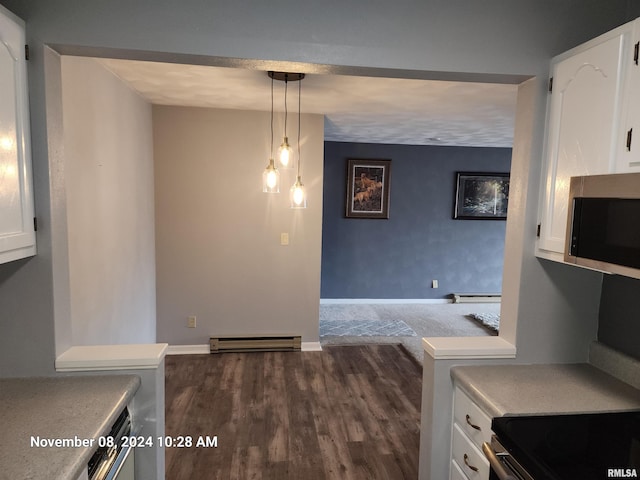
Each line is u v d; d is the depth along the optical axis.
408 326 5.19
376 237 6.25
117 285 2.90
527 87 1.87
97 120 2.52
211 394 3.28
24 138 1.51
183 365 3.84
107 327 2.71
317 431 2.77
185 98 3.52
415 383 3.55
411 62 1.74
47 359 1.69
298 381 3.55
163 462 1.92
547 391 1.68
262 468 2.38
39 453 1.19
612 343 1.91
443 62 1.75
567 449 1.25
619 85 1.41
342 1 1.68
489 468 1.58
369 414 3.01
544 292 1.94
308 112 3.98
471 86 2.99
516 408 1.53
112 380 1.68
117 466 1.51
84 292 2.34
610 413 1.49
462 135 5.23
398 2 1.71
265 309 4.18
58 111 1.66
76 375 1.71
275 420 2.90
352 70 1.77
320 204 4.12
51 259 1.64
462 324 5.31
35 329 1.66
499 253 6.48
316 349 4.29
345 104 3.63
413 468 2.40
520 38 1.79
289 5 1.66
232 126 3.94
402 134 5.23
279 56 1.66
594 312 1.99
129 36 1.59
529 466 1.20
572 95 1.65
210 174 3.97
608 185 1.29
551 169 1.78
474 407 1.73
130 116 3.17
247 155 3.99
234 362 3.93
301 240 4.14
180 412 3.00
